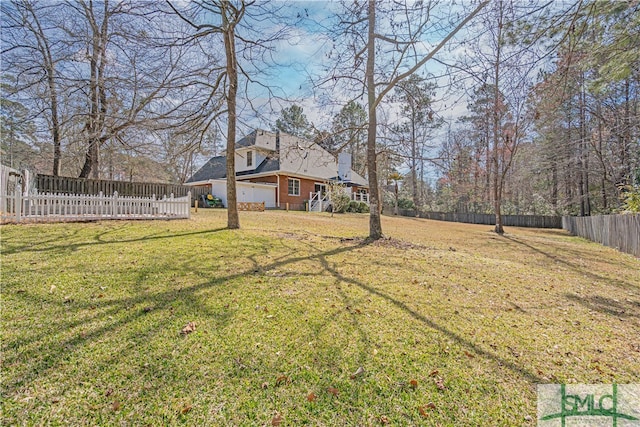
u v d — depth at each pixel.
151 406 2.06
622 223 9.85
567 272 6.46
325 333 3.12
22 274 4.25
